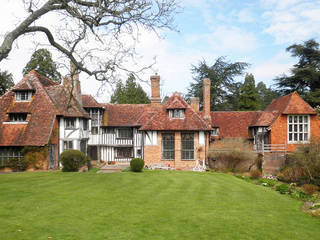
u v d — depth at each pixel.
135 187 12.23
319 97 29.56
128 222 7.40
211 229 7.13
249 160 21.22
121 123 26.41
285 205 10.53
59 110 21.80
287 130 22.16
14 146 19.83
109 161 26.75
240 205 9.89
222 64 39.44
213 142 24.09
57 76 30.02
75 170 18.30
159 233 6.71
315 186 13.96
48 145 20.00
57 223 7.04
